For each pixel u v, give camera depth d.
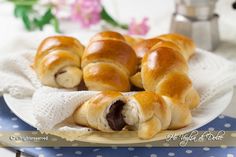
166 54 0.68
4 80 0.72
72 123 0.64
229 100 0.69
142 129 0.60
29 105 0.68
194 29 0.95
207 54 0.81
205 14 0.94
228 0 1.08
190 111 0.66
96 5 1.04
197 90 0.70
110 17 1.05
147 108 0.60
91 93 0.65
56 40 0.75
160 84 0.66
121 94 0.63
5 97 0.69
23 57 0.77
